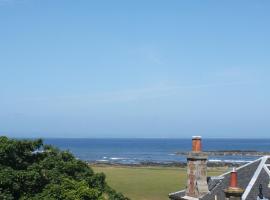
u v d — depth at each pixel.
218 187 30.77
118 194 30.02
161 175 98.31
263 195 27.50
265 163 30.80
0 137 26.20
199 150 31.78
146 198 62.59
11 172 24.33
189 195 31.64
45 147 29.34
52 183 25.72
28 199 24.06
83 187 25.30
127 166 138.75
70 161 29.39
